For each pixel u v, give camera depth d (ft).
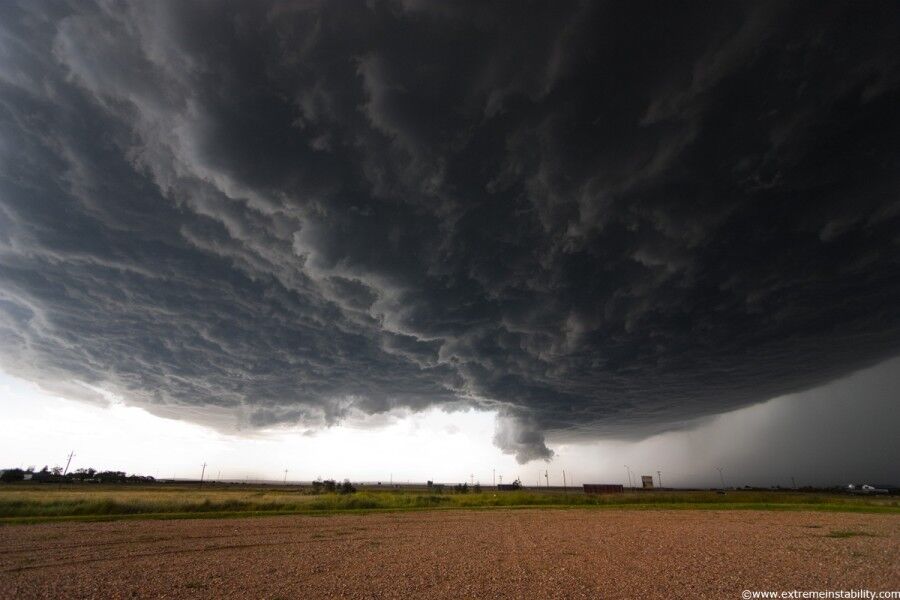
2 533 72.79
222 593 37.19
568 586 39.70
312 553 57.31
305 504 140.67
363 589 38.55
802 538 72.08
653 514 123.34
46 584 39.99
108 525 85.51
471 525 93.45
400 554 56.75
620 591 38.04
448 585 40.01
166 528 82.33
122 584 40.06
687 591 38.09
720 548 61.87
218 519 101.55
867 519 106.32
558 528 88.12
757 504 158.51
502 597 36.09
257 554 56.18
